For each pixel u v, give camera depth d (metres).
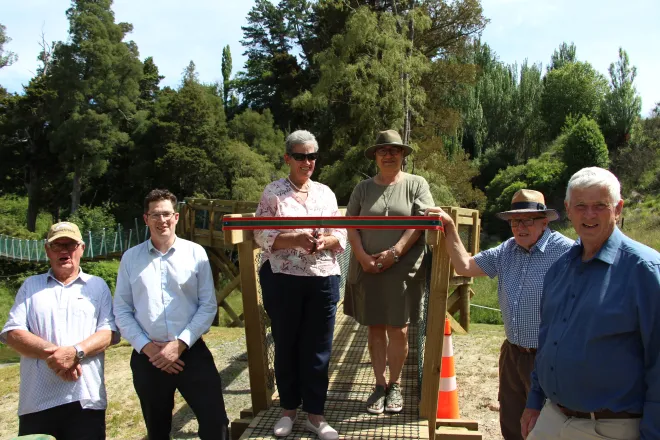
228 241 3.10
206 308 3.28
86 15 35.62
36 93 37.72
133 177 36.12
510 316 3.16
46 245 3.28
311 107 22.66
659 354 2.04
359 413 3.43
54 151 36.03
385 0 25.12
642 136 36.25
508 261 3.23
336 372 4.27
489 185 38.59
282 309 3.12
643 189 30.31
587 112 42.72
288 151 3.23
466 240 8.13
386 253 3.34
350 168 22.58
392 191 3.54
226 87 54.97
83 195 39.16
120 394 5.68
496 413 4.93
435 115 28.78
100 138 35.41
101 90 35.59
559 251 3.04
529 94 46.16
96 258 24.09
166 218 3.24
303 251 3.11
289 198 3.21
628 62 39.78
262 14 48.62
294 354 3.20
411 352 4.68
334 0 26.67
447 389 4.32
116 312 3.24
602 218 2.23
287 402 3.19
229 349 7.25
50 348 3.09
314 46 33.34
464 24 28.05
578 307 2.28
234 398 5.40
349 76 21.31
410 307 3.44
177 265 3.25
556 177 32.47
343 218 3.02
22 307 3.21
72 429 3.18
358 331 5.54
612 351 2.16
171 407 3.30
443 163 26.12
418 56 22.34
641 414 2.14
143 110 38.69
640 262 2.14
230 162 32.28
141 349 3.11
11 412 5.59
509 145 45.66
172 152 32.38
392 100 21.53
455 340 7.54
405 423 3.26
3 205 40.88
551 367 2.35
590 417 2.23
